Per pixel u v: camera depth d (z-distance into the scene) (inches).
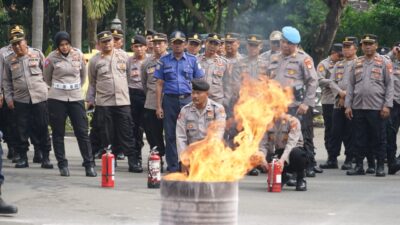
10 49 655.1
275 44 631.8
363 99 649.0
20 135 655.1
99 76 644.1
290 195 537.0
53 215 458.6
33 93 651.5
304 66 605.9
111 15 1630.2
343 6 1208.2
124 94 644.7
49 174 617.9
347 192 556.4
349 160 690.8
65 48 599.5
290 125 547.8
